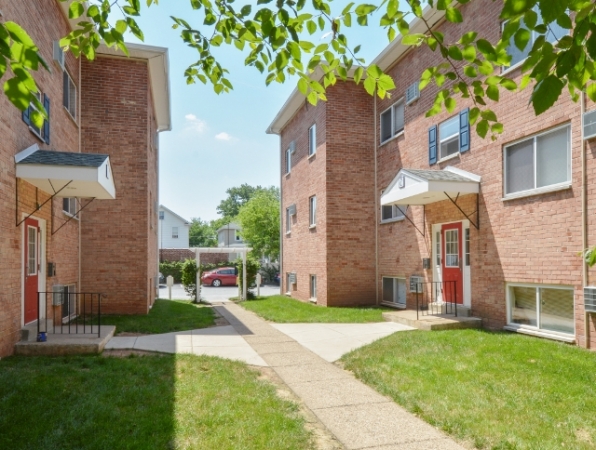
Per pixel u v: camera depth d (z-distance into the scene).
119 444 3.89
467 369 6.26
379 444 4.13
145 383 5.69
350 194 15.35
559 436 4.15
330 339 9.18
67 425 4.27
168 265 39.97
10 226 7.12
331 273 15.07
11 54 2.43
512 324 9.23
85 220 12.63
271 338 9.37
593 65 2.63
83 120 12.71
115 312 12.71
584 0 2.25
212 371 6.38
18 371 6.00
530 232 8.74
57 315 9.80
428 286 12.16
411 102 13.19
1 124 6.71
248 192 90.06
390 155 14.52
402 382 5.88
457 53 3.24
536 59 2.58
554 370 6.04
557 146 8.28
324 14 3.69
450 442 4.17
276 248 38.91
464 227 10.88
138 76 13.15
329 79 4.09
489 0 9.96
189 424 4.35
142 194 13.00
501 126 3.53
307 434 4.29
